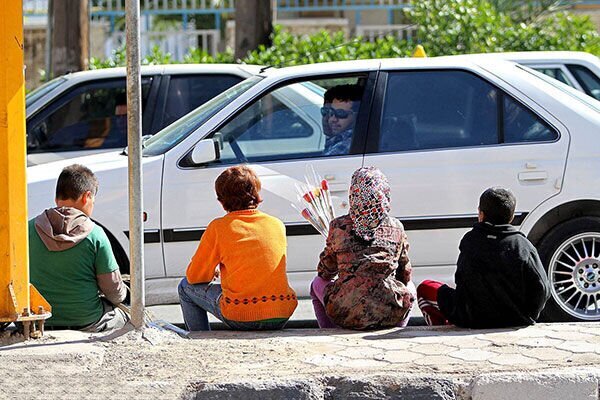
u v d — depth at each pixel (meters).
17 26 14.70
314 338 15.88
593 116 19.23
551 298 18.67
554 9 48.59
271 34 37.94
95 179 16.78
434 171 19.08
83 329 16.47
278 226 16.92
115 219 19.31
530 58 27.16
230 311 16.48
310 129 19.81
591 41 39.91
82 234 16.17
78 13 36.78
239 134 19.70
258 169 19.33
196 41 53.03
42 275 16.11
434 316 17.47
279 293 16.61
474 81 19.56
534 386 13.43
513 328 16.38
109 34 53.28
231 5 56.69
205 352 15.03
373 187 16.50
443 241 19.08
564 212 18.92
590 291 18.78
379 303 16.36
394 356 14.70
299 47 36.97
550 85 19.69
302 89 19.86
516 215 18.89
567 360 14.30
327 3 57.12
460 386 13.48
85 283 16.27
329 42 37.25
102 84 26.08
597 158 18.95
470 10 38.50
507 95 19.39
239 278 16.50
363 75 19.77
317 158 19.42
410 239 19.08
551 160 18.97
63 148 25.62
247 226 16.67
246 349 15.21
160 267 19.27
